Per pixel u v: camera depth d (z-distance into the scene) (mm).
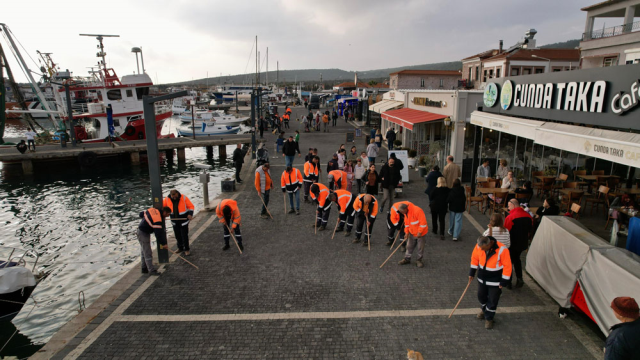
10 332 8359
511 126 10266
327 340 6035
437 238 10234
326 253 9312
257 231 10883
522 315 6680
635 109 6895
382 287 7641
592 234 6707
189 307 6992
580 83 8344
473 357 5625
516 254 7426
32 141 26016
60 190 21344
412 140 22688
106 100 31766
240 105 97688
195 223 11711
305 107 78000
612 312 5598
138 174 25781
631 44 25422
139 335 6199
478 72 40594
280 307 6961
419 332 6219
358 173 14227
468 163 15688
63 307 9359
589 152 7078
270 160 22422
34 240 13734
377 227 11219
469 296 7301
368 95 41312
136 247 12969
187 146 29281
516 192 11008
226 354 5734
